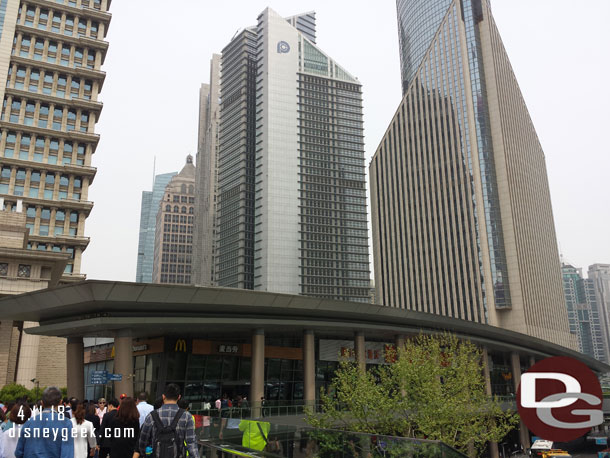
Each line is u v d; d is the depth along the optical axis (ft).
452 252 479.41
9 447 29.37
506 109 499.10
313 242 598.34
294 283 577.02
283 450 47.03
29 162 274.36
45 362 214.48
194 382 137.18
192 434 27.48
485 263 451.94
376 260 571.28
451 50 520.01
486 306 442.09
